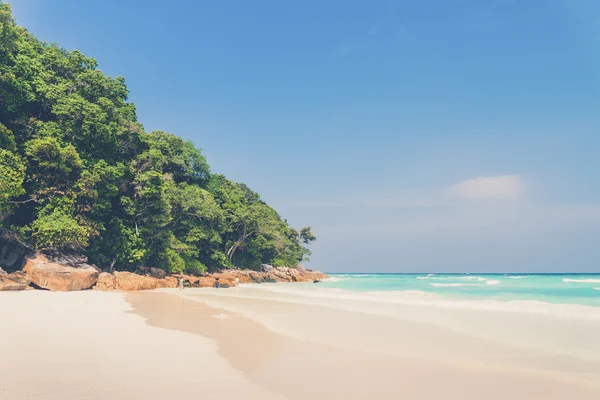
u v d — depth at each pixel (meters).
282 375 8.16
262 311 20.48
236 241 72.19
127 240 42.66
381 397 6.89
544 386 7.69
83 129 37.72
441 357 10.12
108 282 36.72
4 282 29.03
